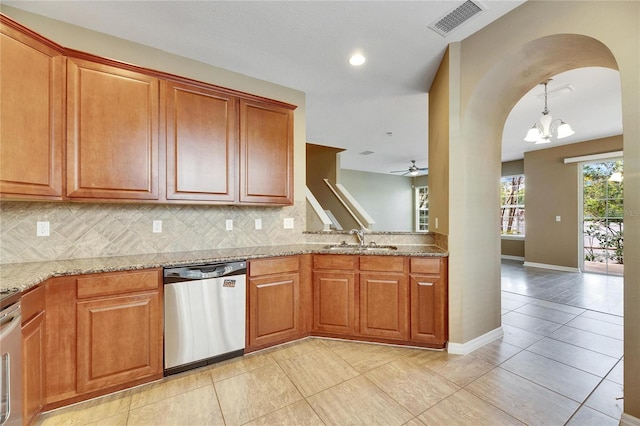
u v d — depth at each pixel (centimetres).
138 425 163
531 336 279
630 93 153
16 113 169
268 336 253
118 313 192
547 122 318
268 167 277
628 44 154
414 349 254
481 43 231
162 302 208
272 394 190
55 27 218
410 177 1038
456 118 247
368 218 496
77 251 222
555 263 607
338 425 162
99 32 232
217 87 249
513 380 205
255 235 306
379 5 203
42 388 168
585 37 175
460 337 246
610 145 527
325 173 627
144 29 229
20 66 171
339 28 228
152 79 222
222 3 201
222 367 224
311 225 403
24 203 204
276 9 207
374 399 184
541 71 233
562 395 188
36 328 160
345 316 269
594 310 354
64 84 192
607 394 189
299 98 337
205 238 277
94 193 202
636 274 151
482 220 261
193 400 184
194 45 251
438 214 288
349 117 422
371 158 724
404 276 255
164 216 257
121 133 210
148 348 202
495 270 274
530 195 644
